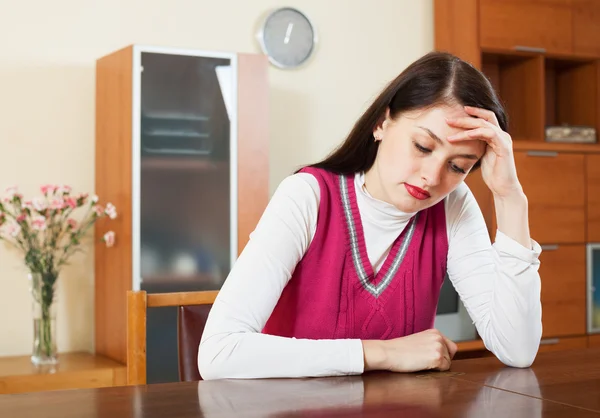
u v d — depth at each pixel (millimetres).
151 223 3293
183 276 3350
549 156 4234
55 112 3547
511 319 1428
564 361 1479
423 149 1358
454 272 1606
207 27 3844
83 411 1016
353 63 4188
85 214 3570
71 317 3588
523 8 4227
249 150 3477
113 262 3402
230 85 3443
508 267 1458
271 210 1439
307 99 4070
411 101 1363
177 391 1151
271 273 1378
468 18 4145
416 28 4352
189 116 3365
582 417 994
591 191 4355
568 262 4273
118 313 3340
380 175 1434
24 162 3498
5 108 3469
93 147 3605
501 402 1084
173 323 3318
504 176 1443
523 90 4426
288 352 1291
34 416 987
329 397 1109
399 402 1079
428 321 1571
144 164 3277
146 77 3283
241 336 1311
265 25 3936
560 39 4336
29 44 3508
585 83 4586
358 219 1491
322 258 1478
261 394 1130
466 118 1340
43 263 3221
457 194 1627
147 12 3717
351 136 1496
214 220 3412
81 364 3229
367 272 1490
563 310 4250
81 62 3590
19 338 3490
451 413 1013
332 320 1477
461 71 1370
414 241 1543
